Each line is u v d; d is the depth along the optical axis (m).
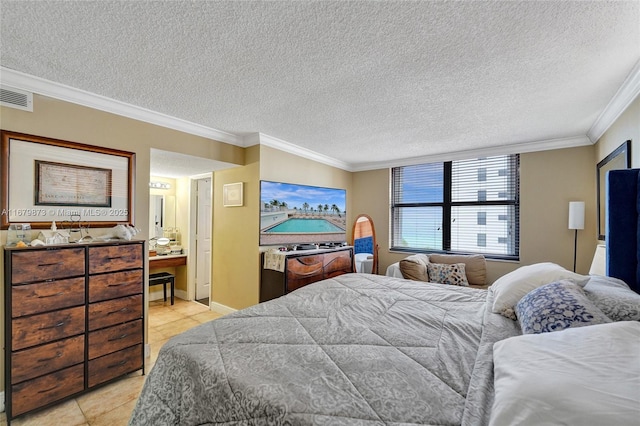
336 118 2.86
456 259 3.86
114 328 2.18
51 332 1.88
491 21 1.44
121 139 2.53
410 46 1.66
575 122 2.92
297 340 1.29
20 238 1.97
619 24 1.44
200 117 2.85
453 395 0.89
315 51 1.72
